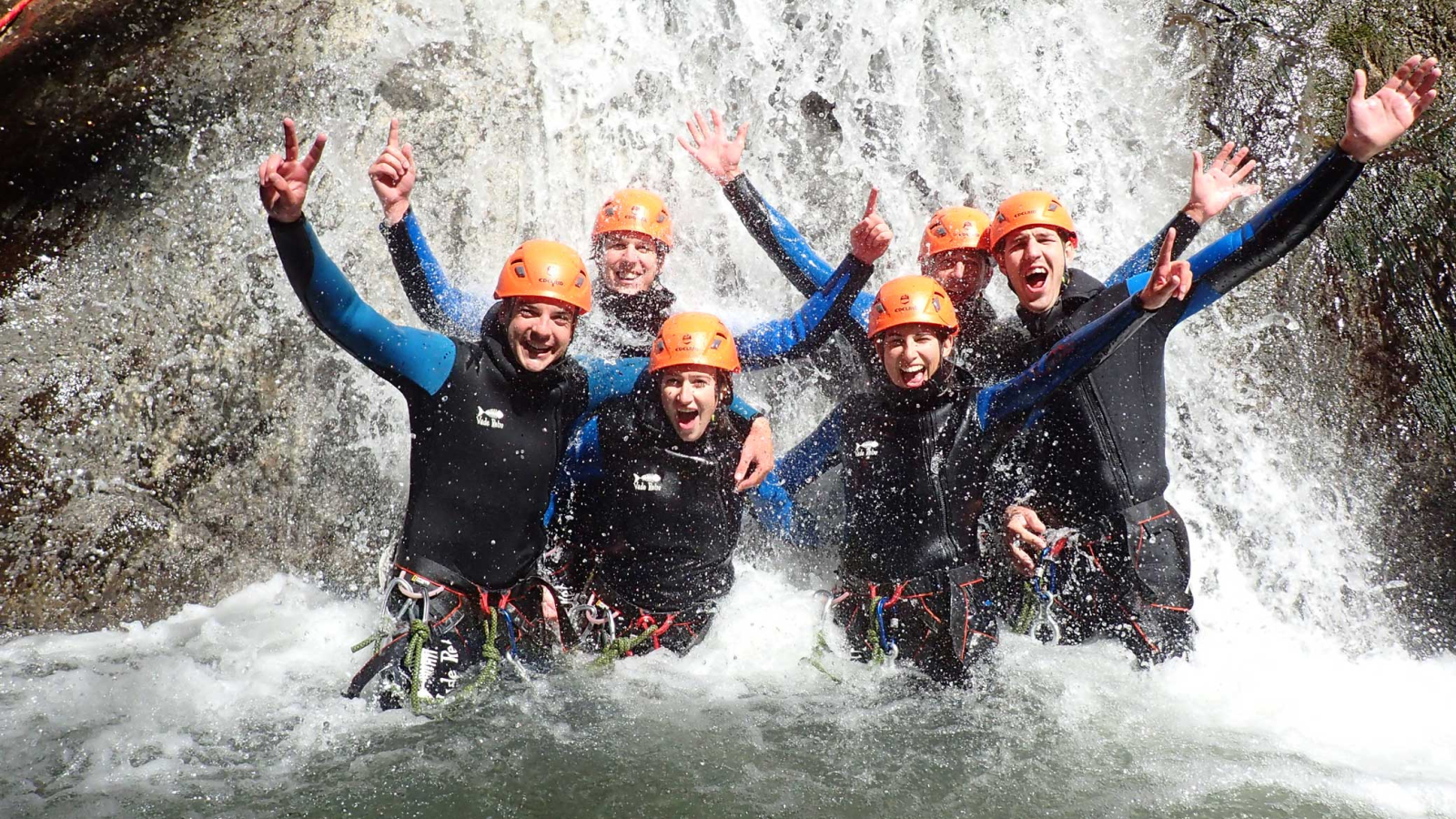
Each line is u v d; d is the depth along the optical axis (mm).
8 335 6031
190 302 6262
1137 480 5113
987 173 7211
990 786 4242
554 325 4609
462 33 7098
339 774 4258
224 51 6832
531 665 5098
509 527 4719
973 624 5000
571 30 7219
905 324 4805
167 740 4469
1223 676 5184
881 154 7234
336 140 6699
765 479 5270
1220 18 7332
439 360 4641
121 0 7055
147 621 5652
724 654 5219
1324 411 6395
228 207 6461
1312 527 6168
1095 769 4371
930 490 4906
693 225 7105
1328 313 6562
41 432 5883
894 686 5012
